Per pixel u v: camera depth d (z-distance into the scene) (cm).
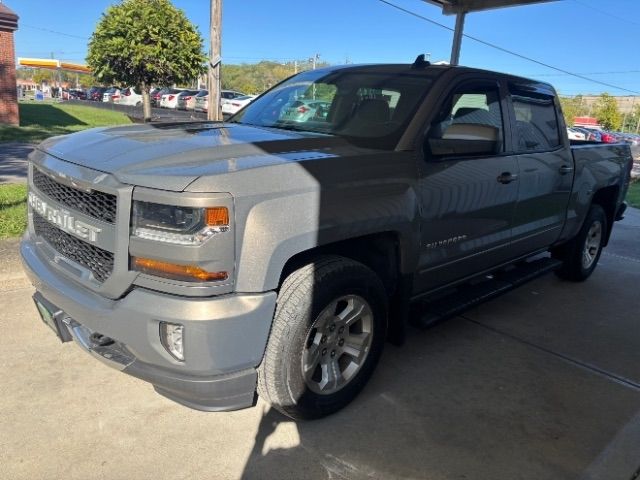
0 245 482
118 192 231
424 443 284
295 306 259
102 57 1844
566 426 309
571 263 555
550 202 461
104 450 259
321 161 272
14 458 249
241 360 244
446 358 381
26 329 366
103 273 249
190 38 1900
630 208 1129
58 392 301
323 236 261
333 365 296
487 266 410
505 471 267
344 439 282
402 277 323
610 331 452
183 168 239
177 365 237
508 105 406
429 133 331
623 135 4100
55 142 314
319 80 404
